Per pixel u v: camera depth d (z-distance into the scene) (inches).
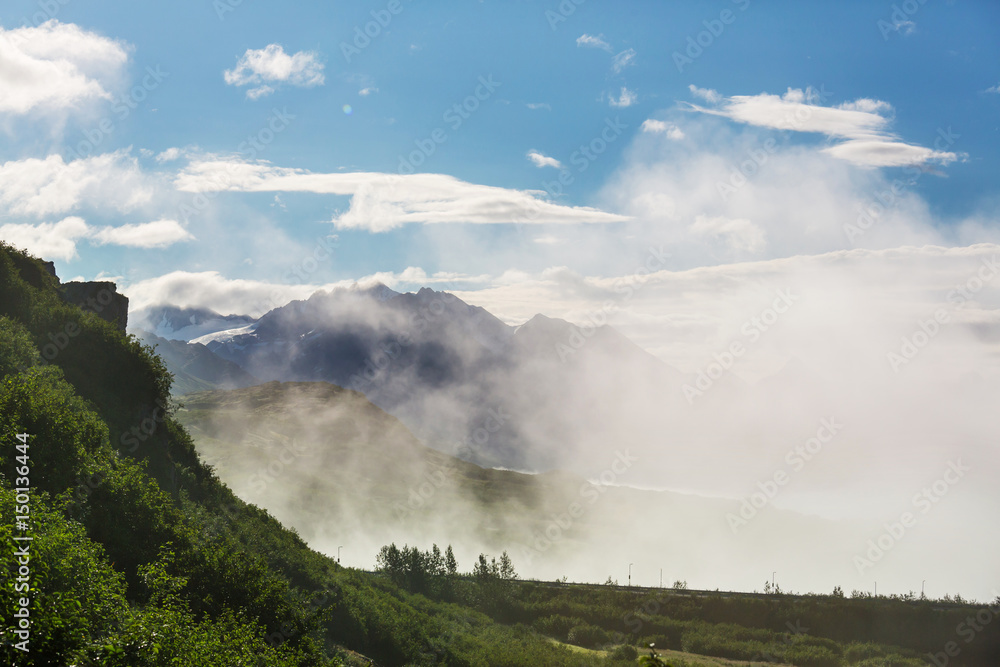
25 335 2118.6
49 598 840.9
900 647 3609.7
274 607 1668.3
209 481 2657.5
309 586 2310.5
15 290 2426.2
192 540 1654.8
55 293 2795.3
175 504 2003.0
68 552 988.6
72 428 1568.7
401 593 3555.6
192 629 1129.4
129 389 2388.0
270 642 1557.6
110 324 2532.0
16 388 1556.3
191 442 2751.0
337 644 2064.5
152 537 1555.1
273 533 2677.2
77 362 2293.3
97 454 1616.6
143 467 1968.5
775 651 3523.6
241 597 1630.2
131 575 1375.5
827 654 3474.4
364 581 3334.2
